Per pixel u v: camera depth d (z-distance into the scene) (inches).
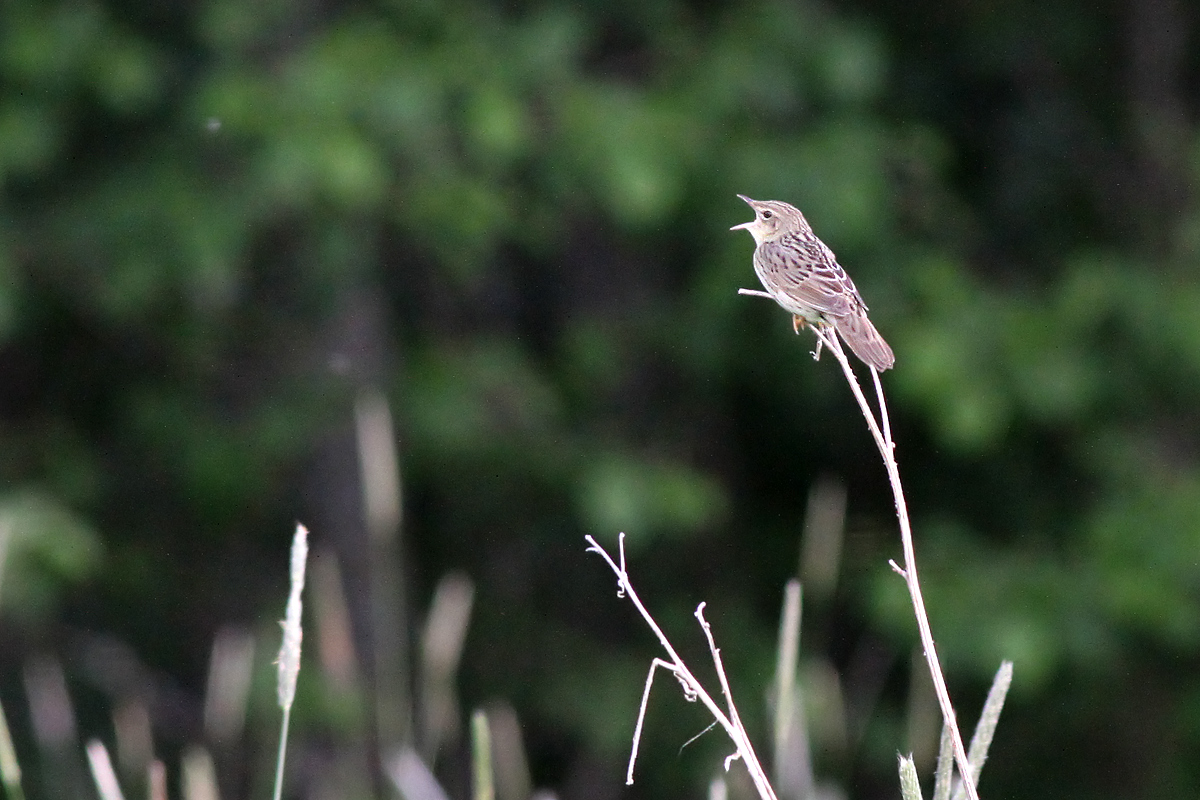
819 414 613.9
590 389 585.9
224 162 519.8
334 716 523.8
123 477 601.6
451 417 549.0
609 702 594.2
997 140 603.2
